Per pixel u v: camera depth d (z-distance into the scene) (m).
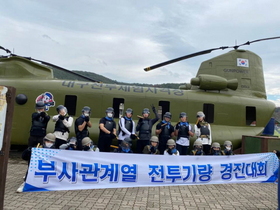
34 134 7.04
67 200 4.97
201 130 8.69
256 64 12.36
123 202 5.02
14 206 4.48
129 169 5.95
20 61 11.00
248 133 10.67
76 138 7.30
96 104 10.31
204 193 5.96
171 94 10.84
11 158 9.41
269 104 11.34
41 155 5.36
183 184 6.32
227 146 8.16
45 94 10.14
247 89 11.87
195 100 10.75
